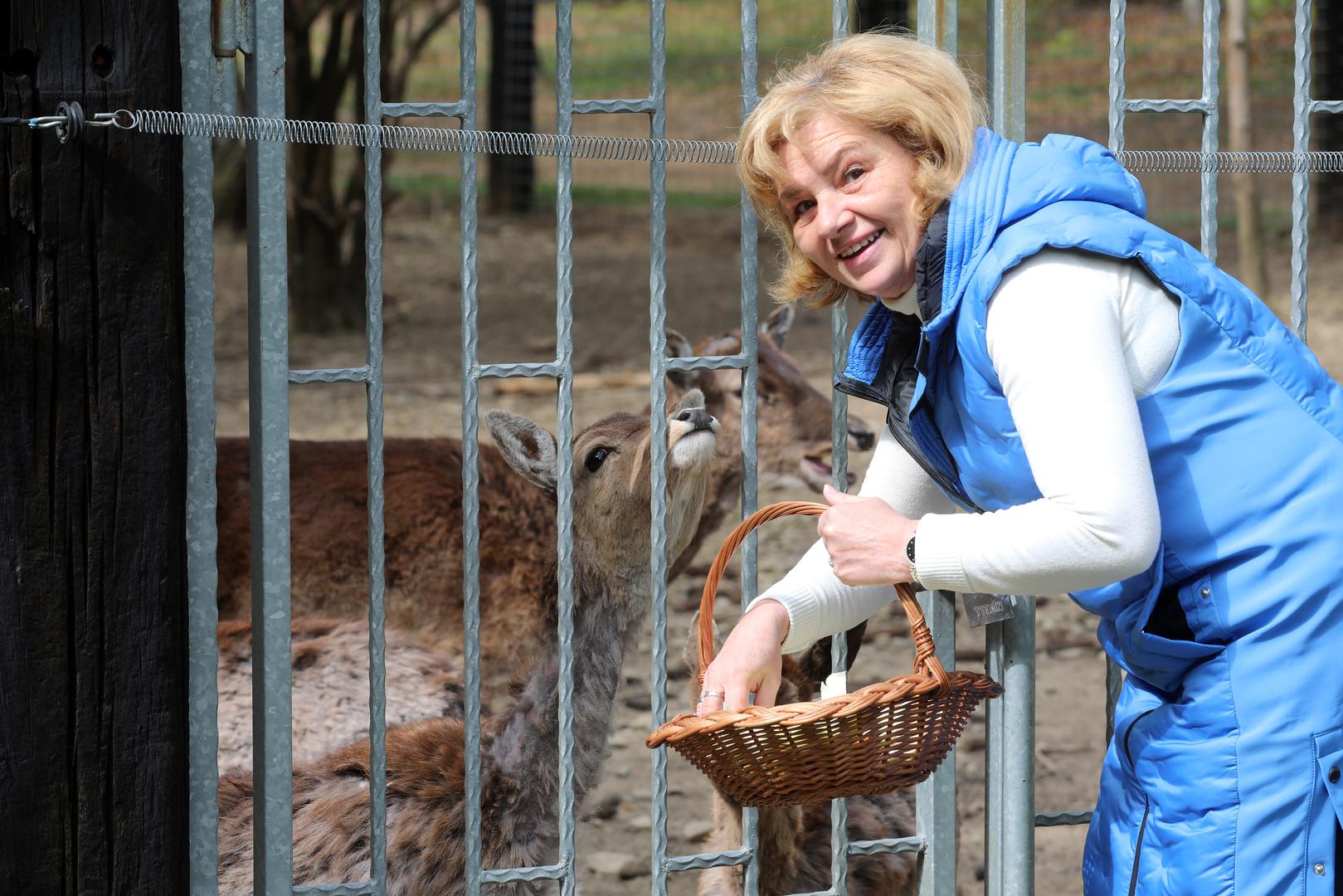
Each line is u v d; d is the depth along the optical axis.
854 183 2.43
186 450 2.62
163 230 2.52
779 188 2.50
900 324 2.60
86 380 2.52
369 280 2.66
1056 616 7.23
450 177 19.61
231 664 4.37
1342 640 2.31
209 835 2.68
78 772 2.57
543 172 19.89
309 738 4.17
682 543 3.85
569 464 2.80
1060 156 2.36
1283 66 18.80
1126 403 2.21
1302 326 3.07
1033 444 2.22
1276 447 2.31
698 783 5.53
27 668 2.53
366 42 2.60
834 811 2.98
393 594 5.89
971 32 18.80
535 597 5.72
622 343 12.06
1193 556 2.35
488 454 5.89
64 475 2.52
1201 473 2.32
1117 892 2.47
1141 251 2.26
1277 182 16.62
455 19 22.11
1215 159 2.97
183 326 2.60
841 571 2.43
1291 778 2.30
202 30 2.56
